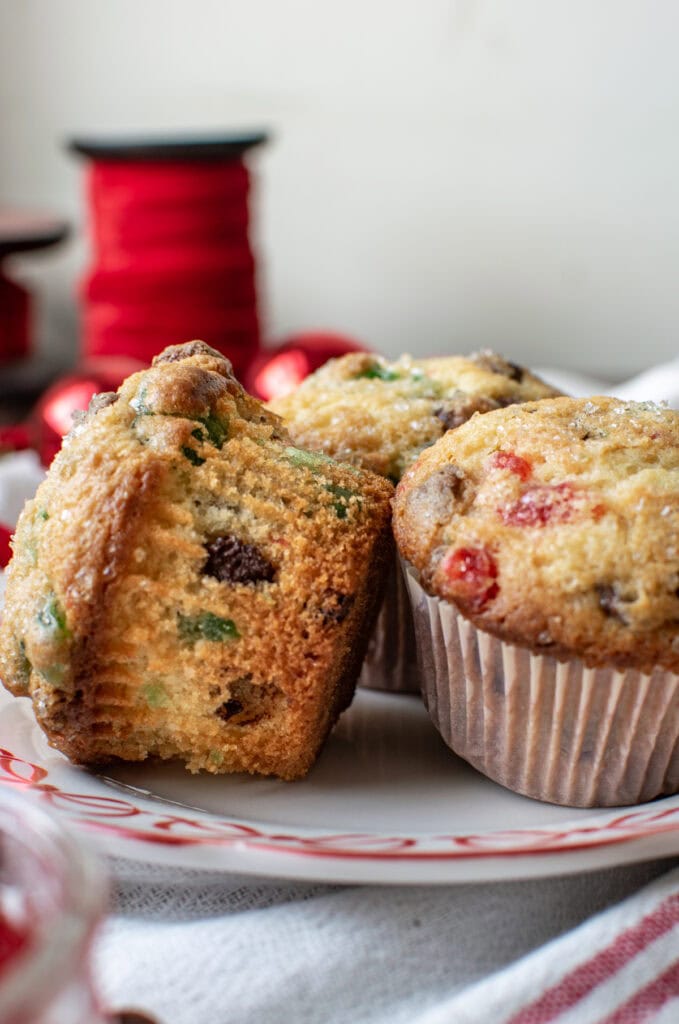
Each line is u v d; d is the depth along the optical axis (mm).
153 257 584
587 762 295
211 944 266
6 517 401
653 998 257
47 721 296
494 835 278
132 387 306
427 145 723
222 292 594
